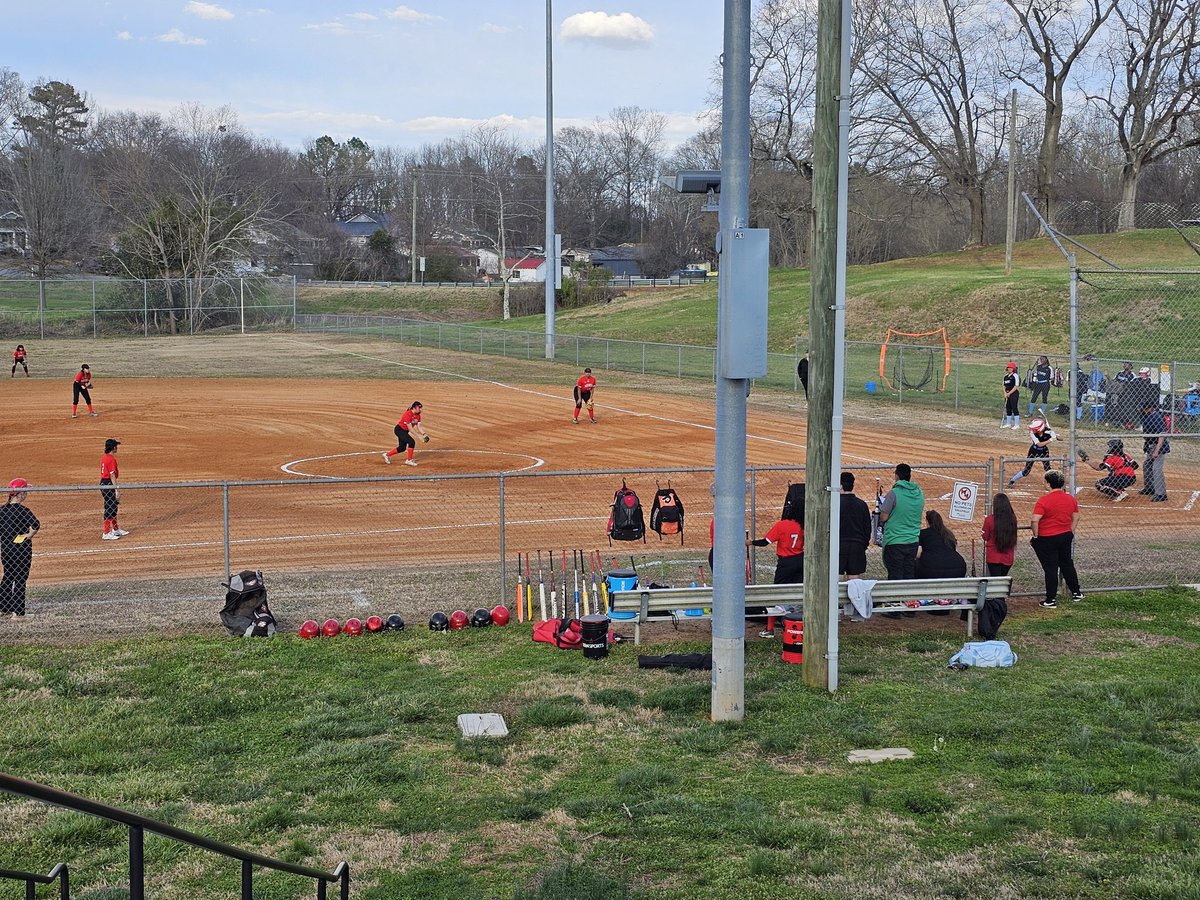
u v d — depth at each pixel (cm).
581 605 1516
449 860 802
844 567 1432
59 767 997
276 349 6238
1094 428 3294
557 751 1027
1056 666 1259
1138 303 4747
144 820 417
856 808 874
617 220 16312
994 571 1476
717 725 1084
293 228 12138
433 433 3344
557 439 3209
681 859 791
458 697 1177
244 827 862
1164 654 1300
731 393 1079
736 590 1097
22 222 10812
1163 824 821
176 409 3866
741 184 1080
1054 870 757
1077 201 8556
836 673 1187
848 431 3322
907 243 10544
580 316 7975
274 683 1227
